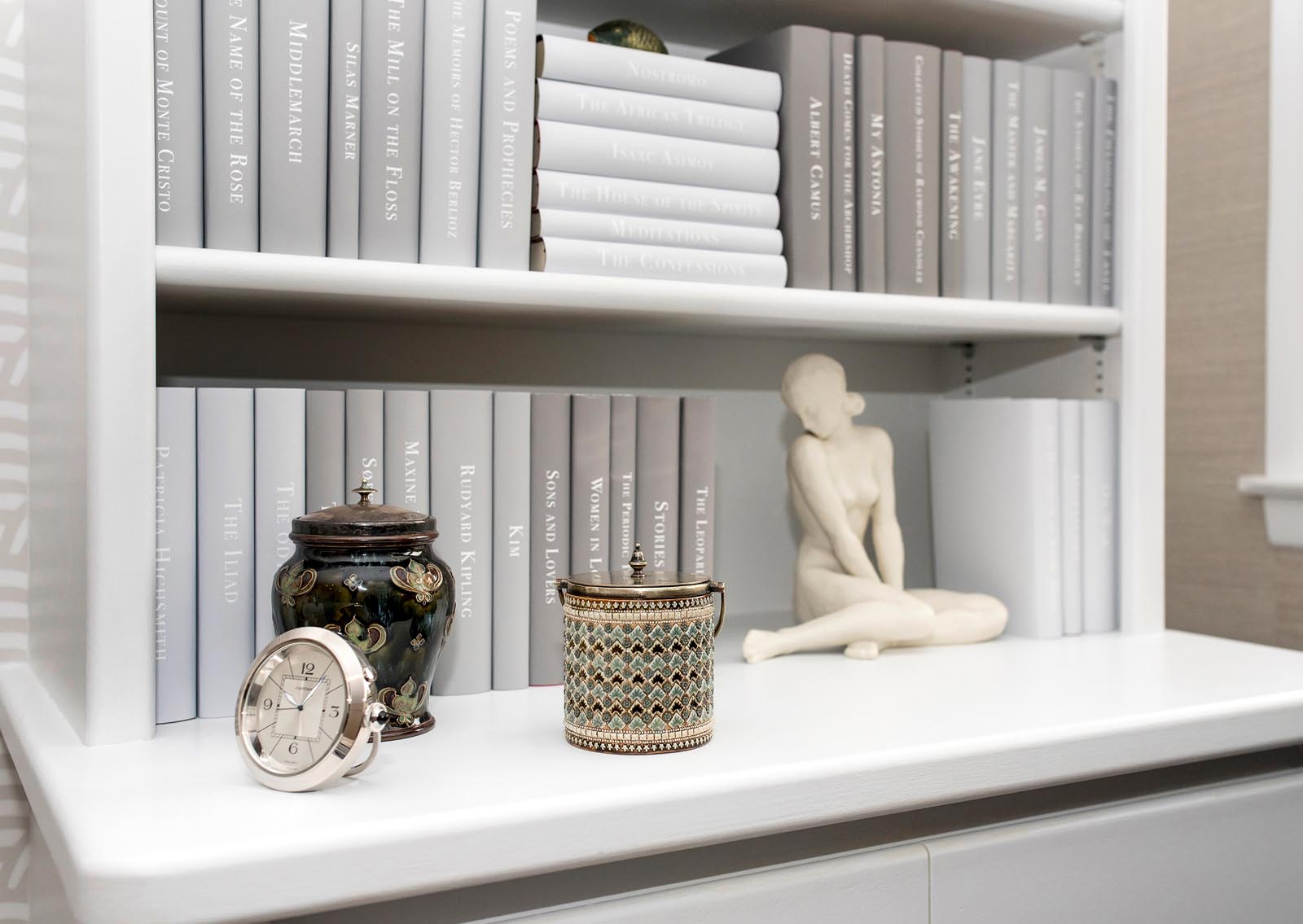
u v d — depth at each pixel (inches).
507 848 23.2
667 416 38.2
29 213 37.9
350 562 29.0
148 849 20.7
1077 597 44.3
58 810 23.1
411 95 32.9
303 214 31.5
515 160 34.4
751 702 33.1
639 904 25.8
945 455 47.8
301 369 41.6
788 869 27.7
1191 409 56.3
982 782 28.7
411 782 25.3
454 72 33.4
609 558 37.2
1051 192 44.3
